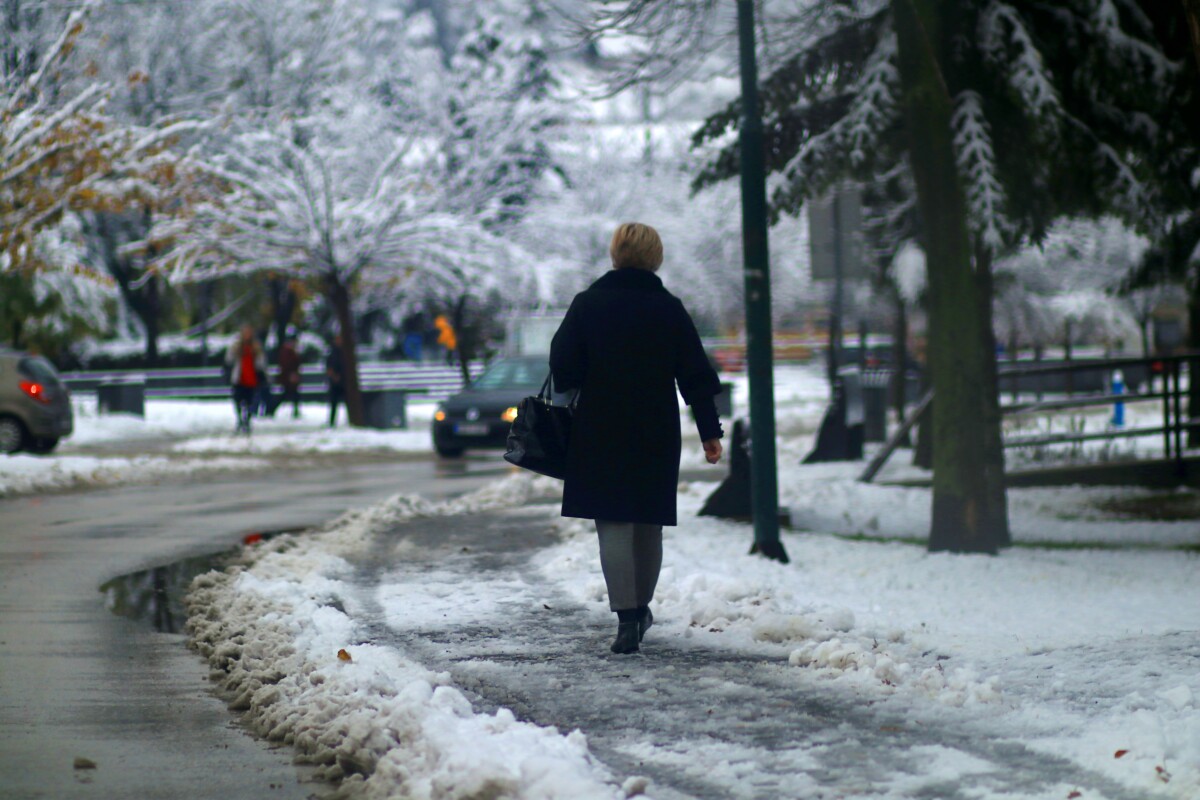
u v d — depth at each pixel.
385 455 97.94
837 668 23.00
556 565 35.84
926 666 23.50
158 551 42.59
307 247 125.44
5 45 106.12
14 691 22.84
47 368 91.12
